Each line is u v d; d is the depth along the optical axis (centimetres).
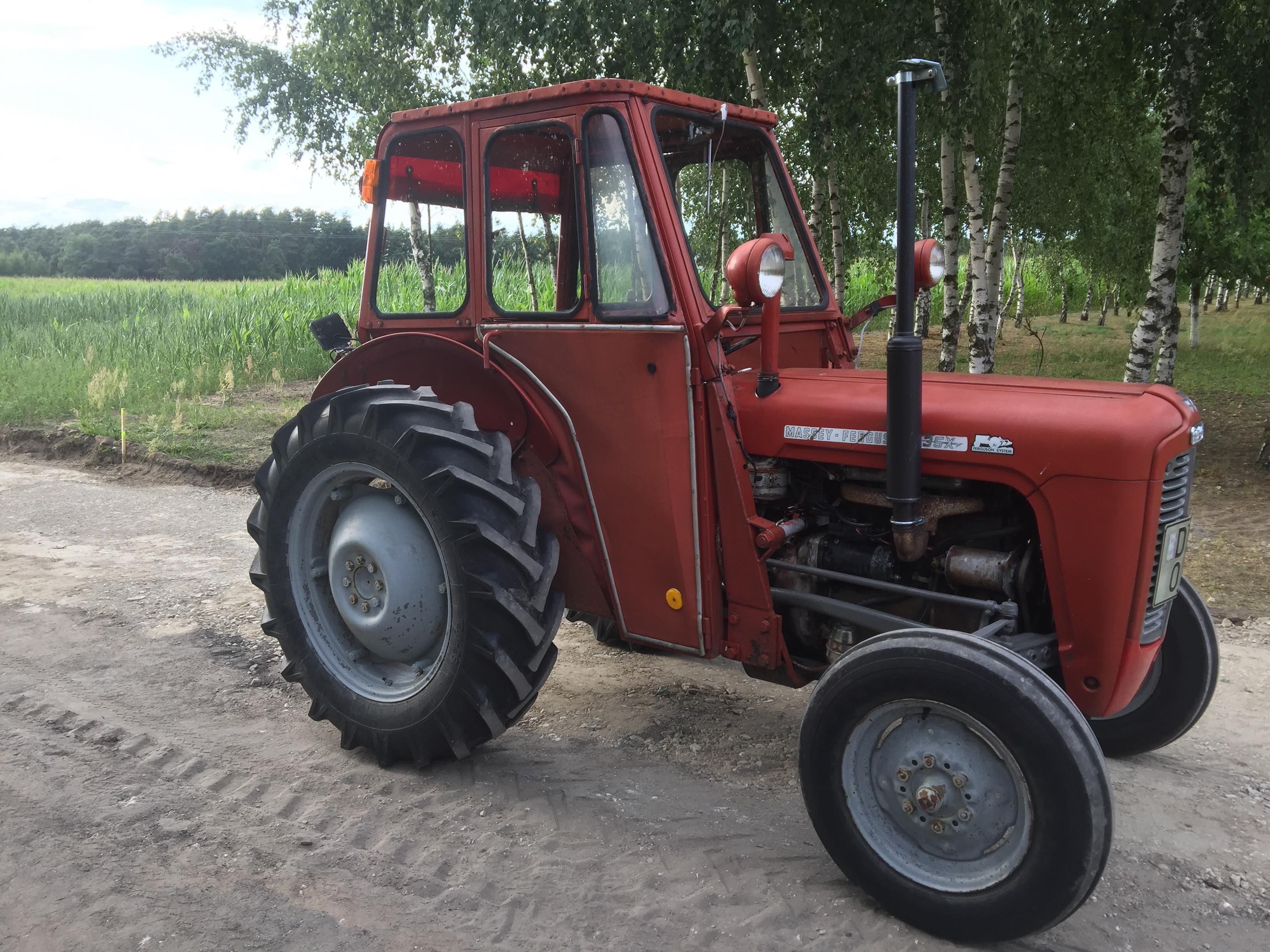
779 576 307
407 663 330
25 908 236
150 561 557
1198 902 251
